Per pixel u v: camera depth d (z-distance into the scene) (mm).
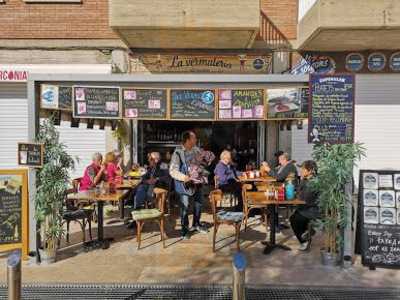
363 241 5512
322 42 9266
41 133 5727
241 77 5812
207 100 6031
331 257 5586
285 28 10250
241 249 6367
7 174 5703
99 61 10234
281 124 10703
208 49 10164
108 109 5945
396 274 5301
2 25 10148
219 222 6270
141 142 11188
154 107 6008
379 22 7957
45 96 5766
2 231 5676
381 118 10422
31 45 10180
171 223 8188
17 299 3312
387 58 10023
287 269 5477
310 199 6289
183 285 4859
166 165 9227
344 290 4754
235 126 11523
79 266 5566
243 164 11445
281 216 8719
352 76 5578
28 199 5781
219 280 5035
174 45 9914
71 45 10195
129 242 6770
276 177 8656
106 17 10188
